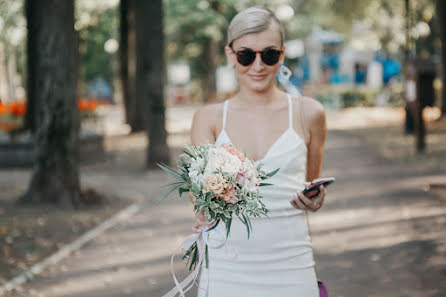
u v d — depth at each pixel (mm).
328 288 4938
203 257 2439
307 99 2615
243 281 2451
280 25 2547
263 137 2525
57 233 7414
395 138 17891
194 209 2283
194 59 45281
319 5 30438
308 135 2568
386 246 6156
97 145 15836
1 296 4980
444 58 21750
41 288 5219
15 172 13844
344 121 26500
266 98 2559
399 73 37031
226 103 2607
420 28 26016
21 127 15617
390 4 26625
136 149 18469
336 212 8047
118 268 5785
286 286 2455
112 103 54750
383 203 8469
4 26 24719
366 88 35812
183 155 2303
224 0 34188
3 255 6336
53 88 9156
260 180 2264
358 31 35469
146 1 13570
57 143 9250
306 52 34812
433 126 20109
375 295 4734
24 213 8625
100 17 26031
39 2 9070
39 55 9172
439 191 9070
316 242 6500
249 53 2486
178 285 2488
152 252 6387
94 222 8094
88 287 5219
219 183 2154
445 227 6812
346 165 12891
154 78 13734
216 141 2566
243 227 2455
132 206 9258
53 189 9219
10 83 34156
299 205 2400
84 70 29344
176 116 33531
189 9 33938
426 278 5086
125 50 24078
